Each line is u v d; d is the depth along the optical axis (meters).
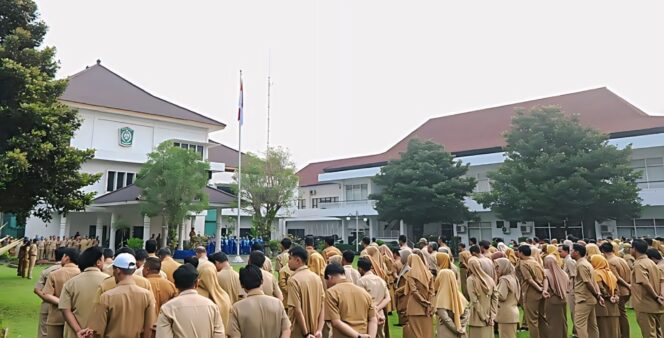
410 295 7.04
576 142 24.61
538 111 26.08
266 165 30.05
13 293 14.16
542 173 24.08
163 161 23.06
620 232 28.61
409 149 32.44
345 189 44.50
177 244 27.11
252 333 4.11
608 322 7.98
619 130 29.94
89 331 4.40
